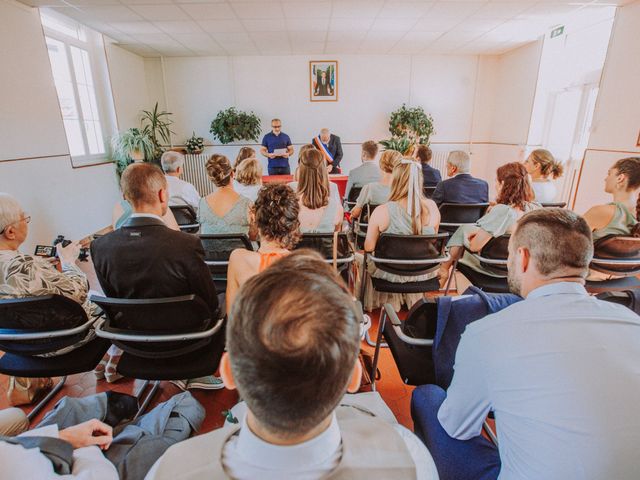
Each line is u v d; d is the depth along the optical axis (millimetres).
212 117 6957
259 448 396
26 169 3787
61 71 4648
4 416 1032
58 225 4254
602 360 632
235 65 6730
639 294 1129
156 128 6844
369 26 4957
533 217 858
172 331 1281
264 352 348
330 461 411
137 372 1373
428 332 1294
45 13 4270
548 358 659
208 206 2104
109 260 1241
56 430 778
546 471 628
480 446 896
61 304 1254
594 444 587
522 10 4387
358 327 392
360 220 2916
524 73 6141
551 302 740
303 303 362
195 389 1799
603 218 1983
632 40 4082
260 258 1241
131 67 6172
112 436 927
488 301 1104
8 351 1342
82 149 5043
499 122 6918
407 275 2133
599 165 4539
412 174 2070
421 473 530
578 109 5410
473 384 781
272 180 4766
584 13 4500
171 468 424
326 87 6875
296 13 4383
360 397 948
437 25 4957
